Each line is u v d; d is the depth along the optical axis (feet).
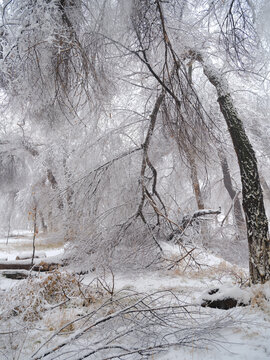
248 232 20.57
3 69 18.88
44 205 39.81
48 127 25.36
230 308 17.58
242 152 21.79
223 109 23.79
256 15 21.95
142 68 33.27
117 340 14.01
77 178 36.60
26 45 18.61
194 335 13.46
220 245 39.50
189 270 29.55
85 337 14.42
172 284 25.36
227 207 63.31
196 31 31.83
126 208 32.96
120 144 38.27
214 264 31.24
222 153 44.09
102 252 30.60
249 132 49.83
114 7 21.53
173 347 13.16
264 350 12.17
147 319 14.89
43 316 17.71
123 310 14.19
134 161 36.37
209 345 13.08
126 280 27.02
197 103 30.17
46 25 17.98
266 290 17.29
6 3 18.02
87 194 33.78
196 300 19.36
